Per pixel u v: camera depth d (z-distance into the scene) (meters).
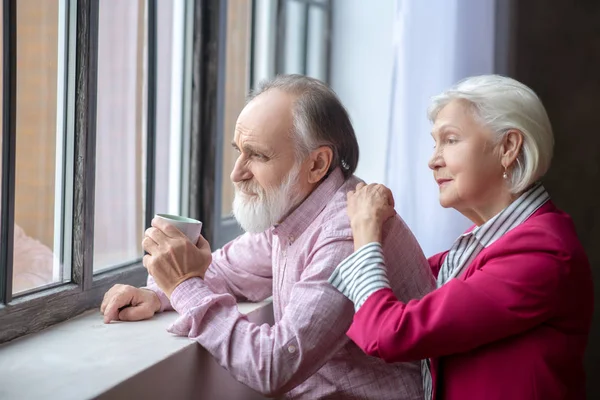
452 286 1.16
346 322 1.25
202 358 1.28
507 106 1.20
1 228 1.24
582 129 2.99
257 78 2.33
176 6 1.85
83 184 1.41
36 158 1.34
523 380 1.16
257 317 1.53
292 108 1.32
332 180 1.38
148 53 1.73
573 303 1.16
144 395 1.09
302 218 1.36
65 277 1.44
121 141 1.64
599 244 2.99
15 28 1.24
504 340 1.17
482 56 2.12
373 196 1.30
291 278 1.38
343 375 1.38
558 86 2.99
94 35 1.40
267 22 2.38
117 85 1.61
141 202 1.74
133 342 1.24
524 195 1.24
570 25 2.96
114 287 1.42
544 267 1.13
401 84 1.92
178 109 1.88
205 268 1.31
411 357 1.16
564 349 1.17
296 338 1.20
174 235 1.29
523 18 2.96
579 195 3.01
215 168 1.91
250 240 1.58
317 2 2.51
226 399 1.40
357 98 2.45
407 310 1.16
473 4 2.07
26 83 1.30
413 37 1.92
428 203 1.92
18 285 1.31
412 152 1.91
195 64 1.88
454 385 1.21
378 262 1.21
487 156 1.22
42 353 1.17
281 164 1.32
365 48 2.45
